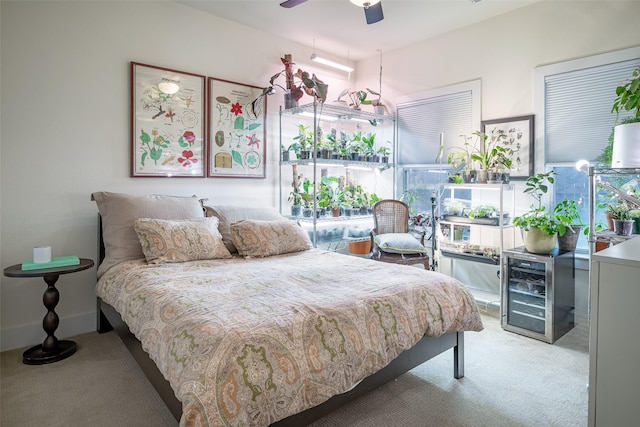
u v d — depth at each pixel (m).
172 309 1.67
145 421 1.84
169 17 3.29
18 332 2.70
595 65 2.99
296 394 1.36
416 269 2.41
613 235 2.51
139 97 3.15
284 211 4.14
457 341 2.20
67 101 2.83
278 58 4.04
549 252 2.84
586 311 3.11
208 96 3.54
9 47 2.60
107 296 2.41
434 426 1.77
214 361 1.27
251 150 3.86
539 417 1.84
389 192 4.61
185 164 3.42
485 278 3.79
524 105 3.42
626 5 2.85
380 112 4.39
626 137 2.32
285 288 1.94
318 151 3.77
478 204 3.78
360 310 1.71
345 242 4.44
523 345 2.71
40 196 2.76
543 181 3.32
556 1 3.20
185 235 2.68
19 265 2.54
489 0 3.28
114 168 3.06
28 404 1.97
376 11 2.62
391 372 1.81
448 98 3.98
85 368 2.38
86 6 2.89
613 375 1.23
